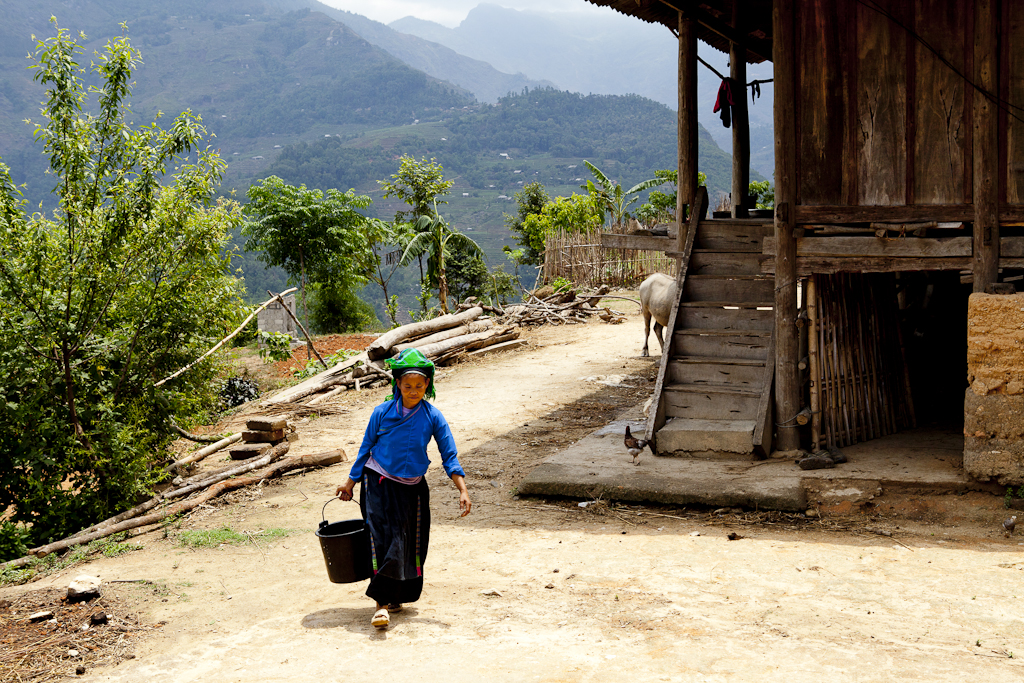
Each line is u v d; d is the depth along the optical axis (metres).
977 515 5.93
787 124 7.27
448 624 4.41
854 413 7.78
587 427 9.66
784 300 7.41
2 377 7.31
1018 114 6.42
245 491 7.91
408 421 4.52
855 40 7.01
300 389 13.20
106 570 5.83
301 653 4.08
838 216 7.19
